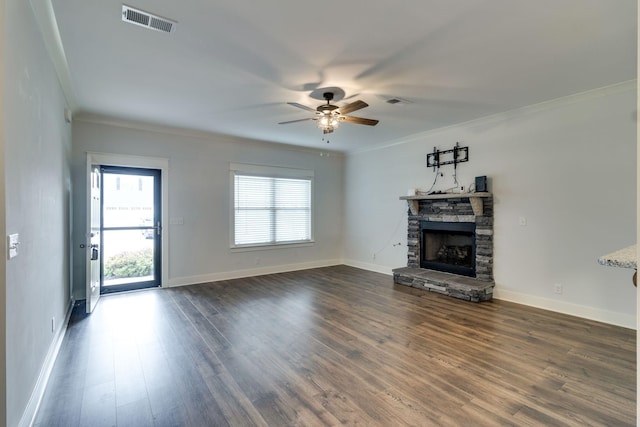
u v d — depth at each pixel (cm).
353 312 384
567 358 265
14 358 163
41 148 231
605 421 187
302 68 294
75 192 435
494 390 219
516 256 423
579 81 326
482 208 451
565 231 379
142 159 486
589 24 227
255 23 226
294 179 658
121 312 386
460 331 324
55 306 283
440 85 334
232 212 573
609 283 347
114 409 200
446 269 511
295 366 254
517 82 328
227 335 316
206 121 462
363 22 225
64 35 239
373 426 184
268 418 191
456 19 221
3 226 148
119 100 375
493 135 446
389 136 561
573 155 371
